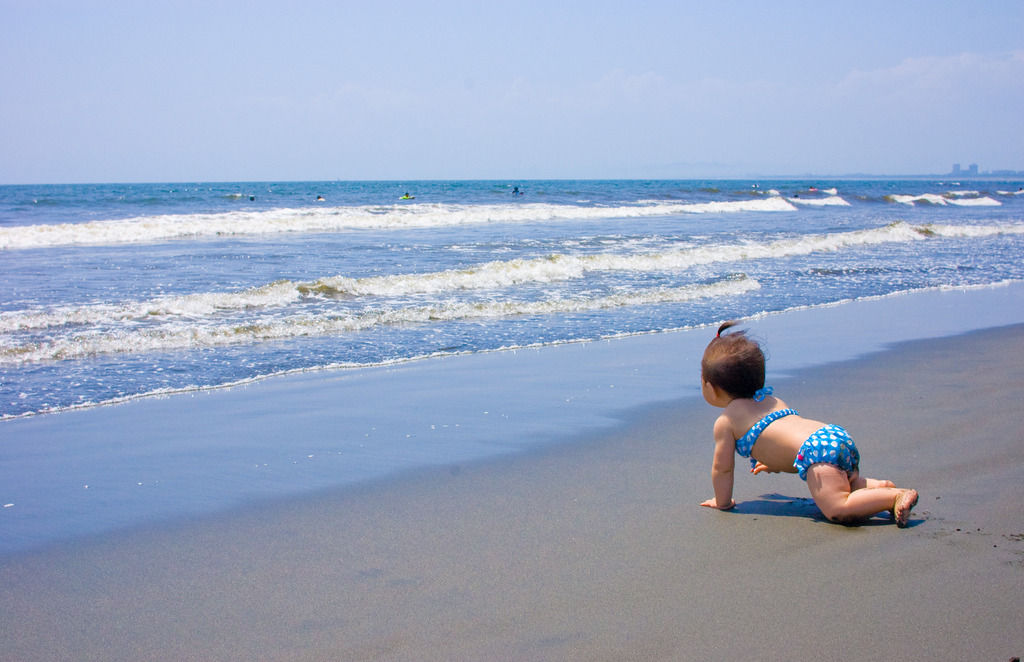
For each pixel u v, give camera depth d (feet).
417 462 12.63
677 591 7.43
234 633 6.94
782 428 9.73
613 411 16.06
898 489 9.03
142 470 12.51
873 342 24.00
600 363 21.65
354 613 7.23
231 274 39.70
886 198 155.84
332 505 10.58
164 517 10.26
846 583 7.45
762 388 10.18
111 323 26.89
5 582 8.25
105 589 8.02
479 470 12.10
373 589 7.75
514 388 18.53
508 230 72.33
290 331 26.35
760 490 10.75
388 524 9.73
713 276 40.88
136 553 9.02
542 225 80.64
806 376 18.75
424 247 54.29
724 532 9.07
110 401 17.80
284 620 7.15
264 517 10.16
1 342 23.38
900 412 14.75
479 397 17.58
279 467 12.50
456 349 23.88
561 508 10.16
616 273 42.14
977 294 36.42
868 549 8.28
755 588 7.43
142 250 52.95
